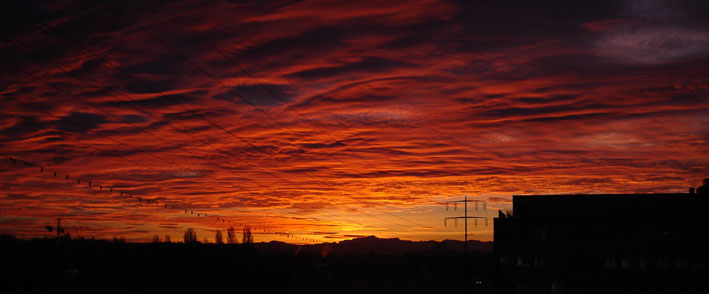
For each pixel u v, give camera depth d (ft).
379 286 535.60
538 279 311.27
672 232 302.66
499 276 315.37
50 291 343.87
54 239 377.71
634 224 306.96
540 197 326.85
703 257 297.12
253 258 485.56
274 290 467.52
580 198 323.37
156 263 448.24
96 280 408.26
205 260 460.96
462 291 461.78
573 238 311.27
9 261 362.53
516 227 318.24
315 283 597.93
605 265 305.94
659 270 300.61
